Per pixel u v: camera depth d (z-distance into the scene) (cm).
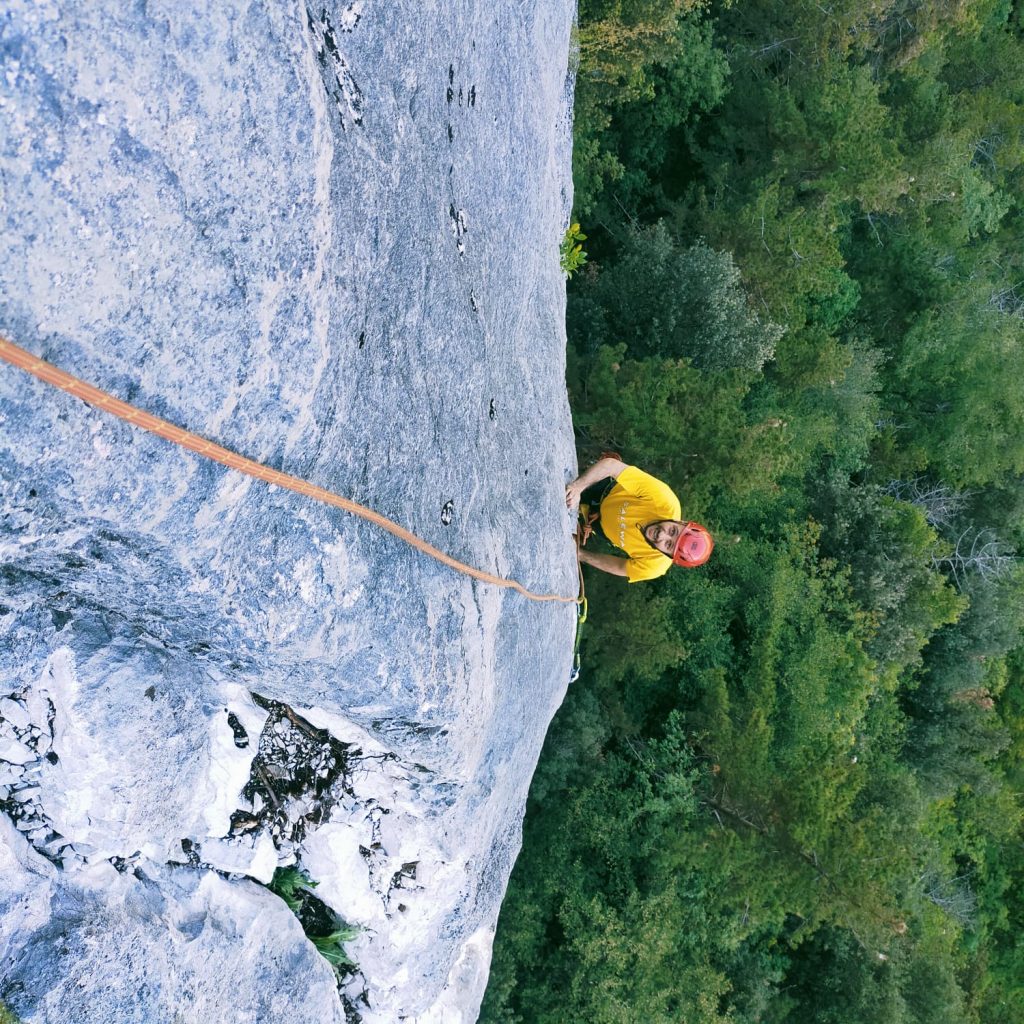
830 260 1112
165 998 256
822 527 1216
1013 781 1773
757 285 1095
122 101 148
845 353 1164
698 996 1048
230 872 301
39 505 165
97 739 238
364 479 242
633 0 868
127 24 147
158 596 211
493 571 340
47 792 239
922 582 1288
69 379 151
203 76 159
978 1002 1633
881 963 1251
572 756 1059
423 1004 394
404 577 264
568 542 488
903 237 1419
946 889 1616
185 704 263
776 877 1080
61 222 144
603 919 1014
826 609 1234
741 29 1252
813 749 1150
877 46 1378
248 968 293
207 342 174
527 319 440
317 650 239
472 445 327
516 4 371
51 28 137
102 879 257
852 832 1081
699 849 1057
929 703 1540
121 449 169
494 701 365
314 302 196
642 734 1178
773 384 1187
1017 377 1467
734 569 1165
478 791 375
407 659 268
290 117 176
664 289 975
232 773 291
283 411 198
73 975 234
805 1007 1298
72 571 199
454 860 371
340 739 322
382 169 232
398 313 251
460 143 303
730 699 1138
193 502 188
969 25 1385
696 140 1269
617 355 871
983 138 1543
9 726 228
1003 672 1606
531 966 1084
